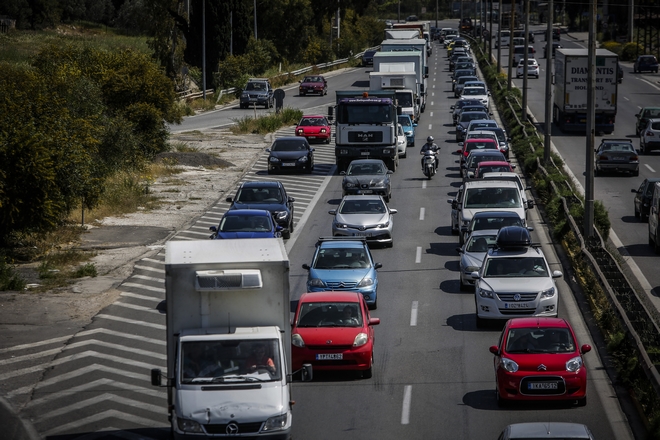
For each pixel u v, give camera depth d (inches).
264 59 6363.2
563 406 1077.8
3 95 2079.2
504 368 1070.4
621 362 1206.3
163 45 5177.2
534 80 5836.6
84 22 7805.1
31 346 1349.7
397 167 3154.5
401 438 986.7
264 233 1814.7
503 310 1406.3
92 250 1978.3
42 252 1929.1
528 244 1526.8
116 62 3161.9
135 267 1834.4
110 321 1481.3
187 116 4655.5
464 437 985.5
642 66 6156.5
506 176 2197.3
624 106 4576.8
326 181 2940.5
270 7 7234.3
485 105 4468.5
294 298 1627.7
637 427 1003.9
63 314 1515.7
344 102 2977.4
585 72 3641.7
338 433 1007.0
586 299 1569.9
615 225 2230.6
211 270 926.4
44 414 1079.0
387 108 2974.9
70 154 1945.1
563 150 3348.9
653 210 1971.0
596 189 2677.2
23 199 1791.3
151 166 2987.2
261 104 4911.4
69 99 2694.4
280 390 884.0
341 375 1227.2
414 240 2122.3
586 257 1674.5
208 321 933.2
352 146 2987.2
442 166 3169.3
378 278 1781.5
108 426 1037.8
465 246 1723.7
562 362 1063.6
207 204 2541.8
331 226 2265.0
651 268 1809.8
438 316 1513.3
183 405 866.1
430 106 4899.1
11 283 1657.2
